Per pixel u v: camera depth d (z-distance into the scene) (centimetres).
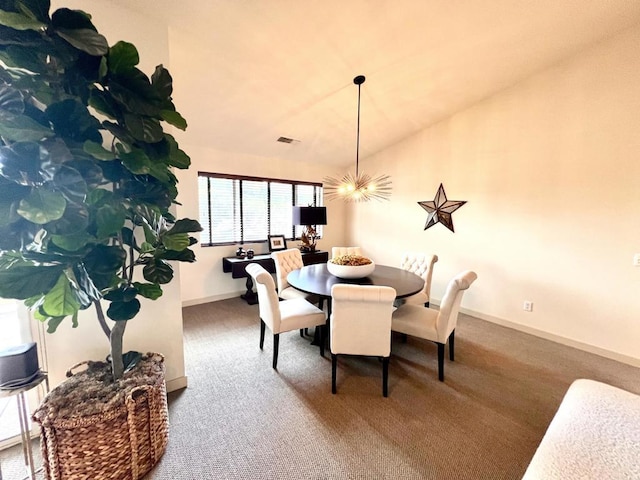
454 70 290
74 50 107
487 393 212
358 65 264
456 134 382
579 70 277
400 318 246
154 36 186
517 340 305
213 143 391
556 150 297
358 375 234
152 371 155
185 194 383
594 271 278
